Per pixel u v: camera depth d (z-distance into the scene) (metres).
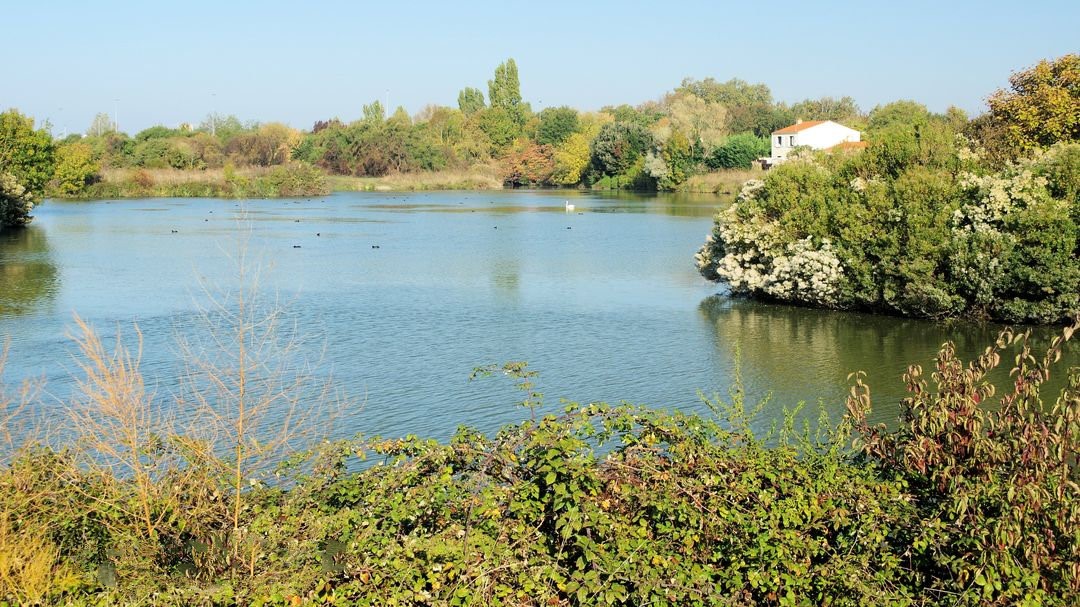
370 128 153.00
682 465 7.39
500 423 18.00
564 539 6.89
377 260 47.41
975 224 29.39
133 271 41.59
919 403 8.01
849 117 158.25
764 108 158.50
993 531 6.61
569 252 51.28
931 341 26.45
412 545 6.75
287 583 6.63
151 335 26.25
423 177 147.75
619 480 7.23
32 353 23.91
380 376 21.83
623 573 6.64
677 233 63.19
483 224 72.69
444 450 7.48
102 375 7.67
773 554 6.71
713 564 6.96
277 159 141.88
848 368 22.88
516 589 6.71
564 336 27.33
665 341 26.61
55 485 7.26
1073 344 25.44
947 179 32.06
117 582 6.72
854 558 6.75
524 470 7.52
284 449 8.92
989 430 7.69
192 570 6.81
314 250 52.47
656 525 7.04
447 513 7.19
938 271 30.44
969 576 6.74
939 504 7.14
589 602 6.47
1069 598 6.53
